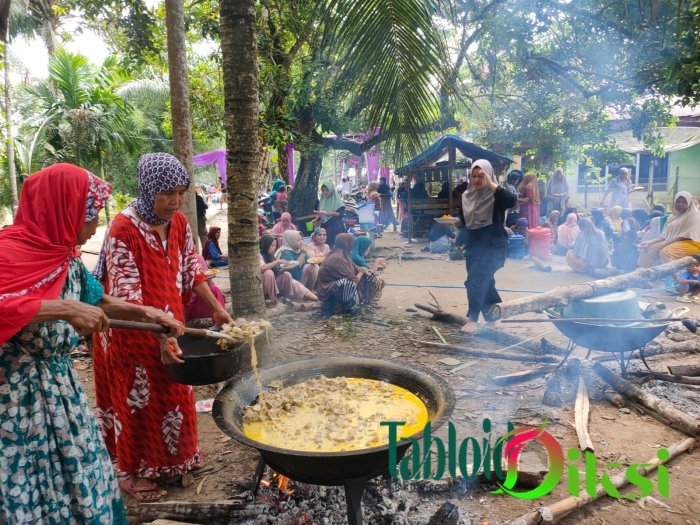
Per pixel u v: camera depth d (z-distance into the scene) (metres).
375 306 7.01
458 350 5.17
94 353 3.09
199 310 4.71
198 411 4.06
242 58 4.23
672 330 5.50
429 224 13.57
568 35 9.37
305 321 6.44
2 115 11.93
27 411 1.86
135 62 10.29
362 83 3.71
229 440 3.60
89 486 1.96
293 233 7.77
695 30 6.80
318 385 2.76
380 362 2.87
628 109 11.00
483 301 5.66
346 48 3.65
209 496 2.94
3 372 1.83
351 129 9.85
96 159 14.24
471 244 5.61
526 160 13.73
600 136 11.66
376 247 12.57
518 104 11.42
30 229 1.84
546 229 10.09
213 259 9.40
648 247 7.69
